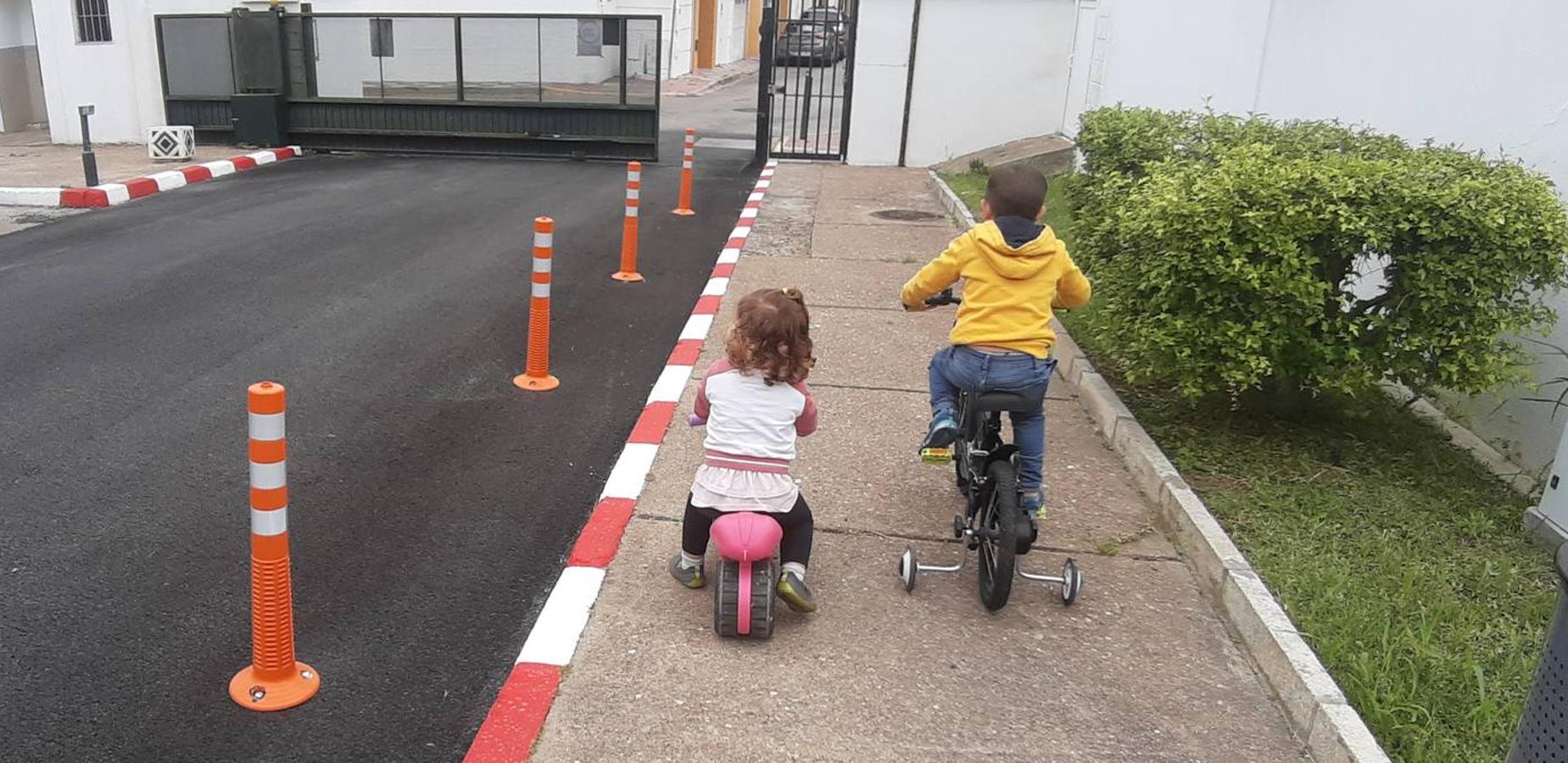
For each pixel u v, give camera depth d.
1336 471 5.04
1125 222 5.13
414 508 4.71
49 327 7.11
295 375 6.34
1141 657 3.69
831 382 6.34
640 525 4.46
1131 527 4.61
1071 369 6.48
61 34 18.73
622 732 3.18
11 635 3.62
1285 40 8.22
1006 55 16.17
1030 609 3.96
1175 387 6.10
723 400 3.72
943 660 3.62
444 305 7.99
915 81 16.39
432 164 15.98
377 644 3.67
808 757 3.11
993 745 3.20
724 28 38.75
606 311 8.03
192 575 4.07
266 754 3.11
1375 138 5.87
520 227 11.06
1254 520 4.50
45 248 9.62
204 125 17.02
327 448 5.29
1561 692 2.24
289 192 13.12
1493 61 5.61
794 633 3.74
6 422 5.46
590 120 16.77
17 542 4.25
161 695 3.35
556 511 4.75
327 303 7.95
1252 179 4.77
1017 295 4.01
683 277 9.19
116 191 12.26
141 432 5.39
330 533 4.43
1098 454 5.35
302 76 16.91
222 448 5.24
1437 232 4.60
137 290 8.13
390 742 3.20
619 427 5.78
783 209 12.52
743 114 24.36
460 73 16.70
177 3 18.36
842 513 4.65
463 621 3.85
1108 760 3.17
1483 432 5.55
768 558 3.58
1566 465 4.32
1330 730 3.15
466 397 6.11
